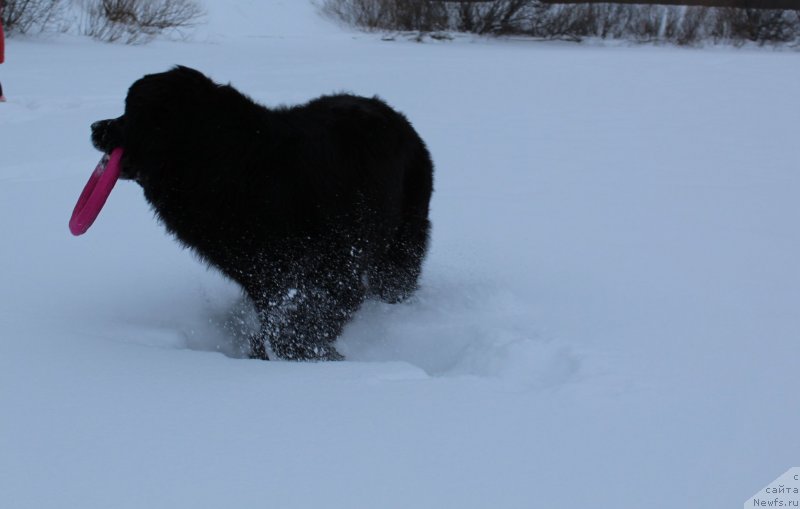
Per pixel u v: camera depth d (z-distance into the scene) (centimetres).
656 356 354
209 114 337
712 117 1091
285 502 233
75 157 727
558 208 625
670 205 638
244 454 258
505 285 462
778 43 2708
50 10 1836
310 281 371
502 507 234
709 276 474
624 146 878
